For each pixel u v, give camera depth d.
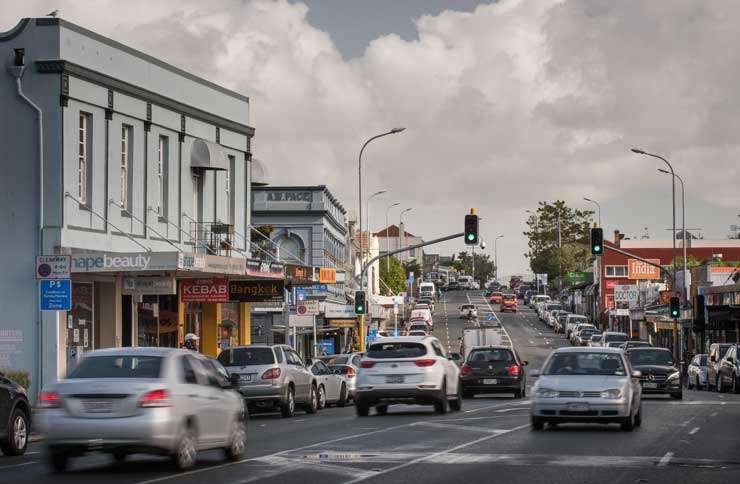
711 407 35.41
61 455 17.56
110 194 38.62
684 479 16.42
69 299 28.45
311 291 54.78
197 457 20.09
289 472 17.41
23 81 36.03
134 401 17.08
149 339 41.47
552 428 26.22
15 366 35.62
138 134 40.62
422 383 31.92
